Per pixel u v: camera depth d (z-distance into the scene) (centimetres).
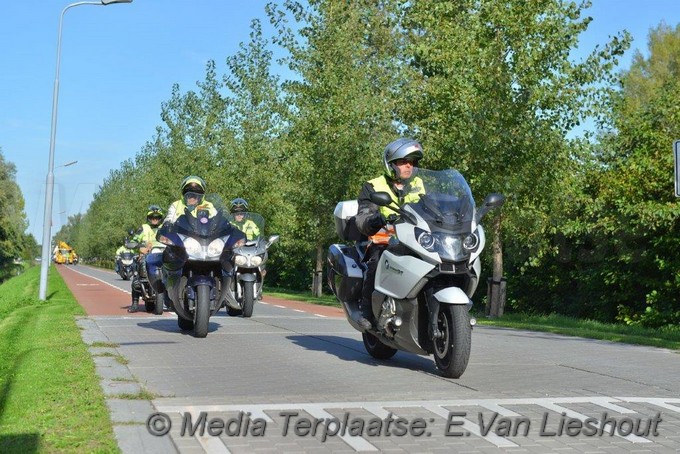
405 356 1013
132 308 1745
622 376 875
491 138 1947
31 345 1076
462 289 836
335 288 962
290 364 936
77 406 654
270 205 3666
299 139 3011
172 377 833
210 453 526
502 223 2097
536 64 1970
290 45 3023
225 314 1742
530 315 2289
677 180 1116
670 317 1927
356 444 559
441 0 2108
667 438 590
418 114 2173
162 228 1208
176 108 4459
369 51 3166
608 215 2056
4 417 621
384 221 873
